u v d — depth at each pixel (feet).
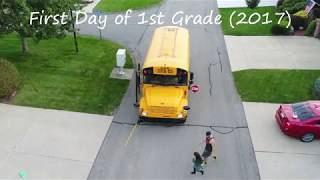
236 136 177.47
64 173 153.07
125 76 225.97
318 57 254.68
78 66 235.20
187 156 164.25
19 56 245.24
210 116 191.52
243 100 204.64
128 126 182.70
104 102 199.93
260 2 359.05
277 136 177.27
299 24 298.97
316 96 203.92
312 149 169.17
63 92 206.80
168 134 177.68
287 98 205.87
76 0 246.06
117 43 273.75
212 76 228.84
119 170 156.15
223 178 152.87
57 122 182.70
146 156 163.94
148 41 278.67
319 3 295.48
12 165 155.74
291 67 239.91
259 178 153.28
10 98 199.11
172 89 183.62
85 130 178.29
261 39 284.00
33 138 171.53
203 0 373.61
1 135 172.24
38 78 219.41
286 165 159.94
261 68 238.48
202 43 275.18
